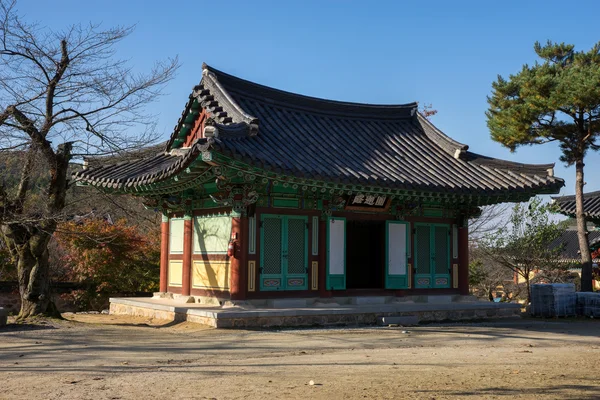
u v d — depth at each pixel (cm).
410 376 1022
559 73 2680
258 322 1711
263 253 1855
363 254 2872
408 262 2125
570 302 2309
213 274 1948
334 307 1895
